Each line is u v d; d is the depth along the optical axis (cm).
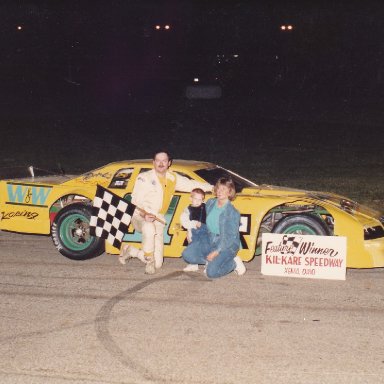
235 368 472
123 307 614
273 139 2241
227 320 575
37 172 1048
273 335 538
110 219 743
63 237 788
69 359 489
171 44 4300
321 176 1509
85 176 818
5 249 867
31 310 608
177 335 539
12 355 498
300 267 713
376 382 446
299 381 448
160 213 725
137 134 2362
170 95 3666
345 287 677
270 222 775
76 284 693
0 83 3894
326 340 527
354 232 704
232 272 735
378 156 1864
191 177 769
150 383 447
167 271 743
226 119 2786
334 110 3100
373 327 556
